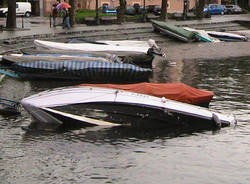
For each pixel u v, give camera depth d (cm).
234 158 2048
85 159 2009
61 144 2161
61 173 1881
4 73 3453
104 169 1920
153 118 2397
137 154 2070
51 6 8844
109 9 8844
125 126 2383
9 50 4516
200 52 5203
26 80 3434
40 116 2395
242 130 2397
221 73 3941
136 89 2480
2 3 8825
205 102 2584
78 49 4075
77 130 2341
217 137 2292
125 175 1869
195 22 7800
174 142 2216
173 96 2497
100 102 2377
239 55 5072
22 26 6009
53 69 3403
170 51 5225
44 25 6525
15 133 2288
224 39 6294
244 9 11388
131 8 8694
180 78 3697
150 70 3528
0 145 2138
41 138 2230
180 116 2423
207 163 1991
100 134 2295
